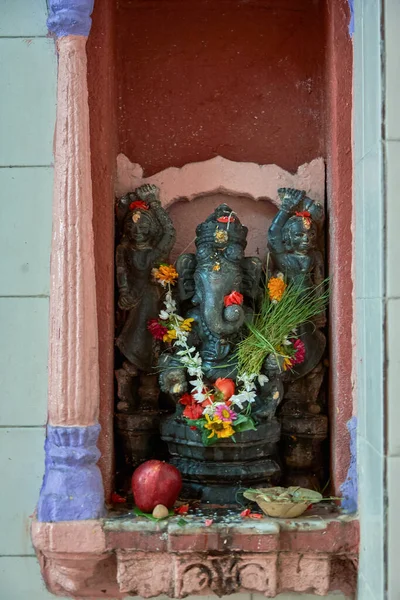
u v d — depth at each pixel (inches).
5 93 102.8
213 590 99.0
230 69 119.8
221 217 108.0
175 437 106.6
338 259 105.1
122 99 119.0
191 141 119.3
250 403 104.9
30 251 102.1
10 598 101.7
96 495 98.7
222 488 105.8
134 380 113.3
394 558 87.4
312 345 111.1
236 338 108.0
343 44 106.0
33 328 101.6
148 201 112.9
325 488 110.1
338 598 103.6
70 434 97.9
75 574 99.6
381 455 88.5
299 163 118.6
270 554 97.6
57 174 100.3
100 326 103.5
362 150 99.0
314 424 110.2
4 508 101.5
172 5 120.0
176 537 96.2
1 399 101.5
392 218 88.1
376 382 90.9
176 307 111.1
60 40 101.1
